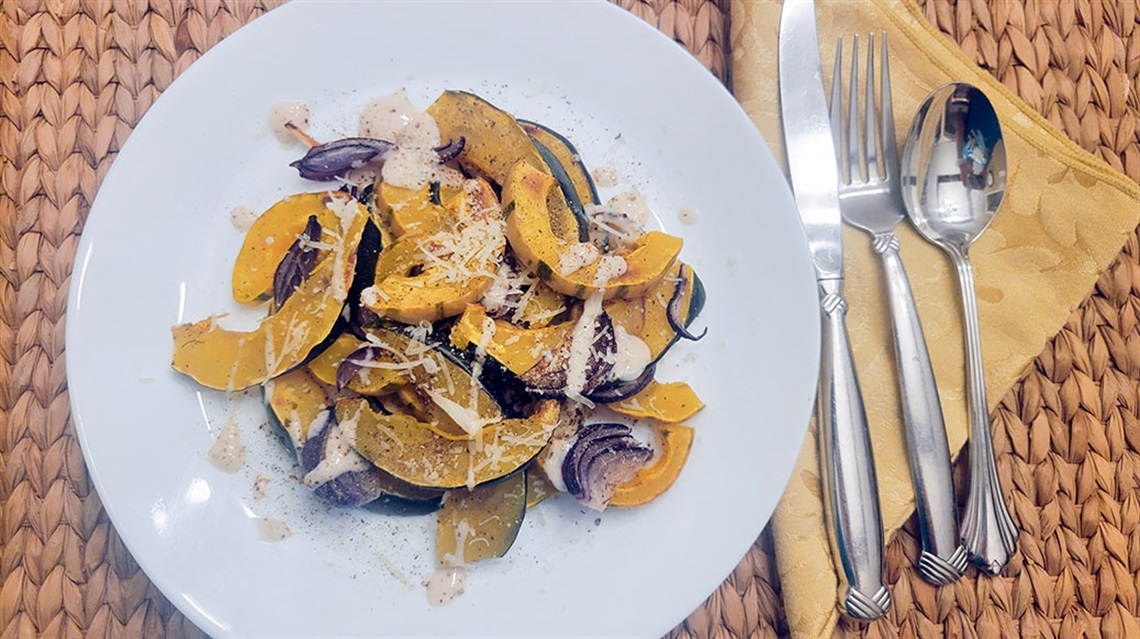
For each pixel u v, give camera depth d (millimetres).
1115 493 364
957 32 397
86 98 367
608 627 320
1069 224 370
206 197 338
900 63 385
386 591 319
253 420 327
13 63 367
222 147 340
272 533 319
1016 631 351
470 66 359
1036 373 372
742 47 378
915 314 357
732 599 346
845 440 340
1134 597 355
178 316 330
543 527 329
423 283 319
